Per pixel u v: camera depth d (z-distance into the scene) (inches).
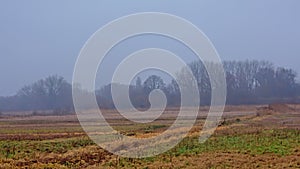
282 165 1041.5
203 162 1093.1
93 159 1175.0
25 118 3457.2
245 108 3553.2
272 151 1258.6
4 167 1035.3
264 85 4121.6
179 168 1019.9
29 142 1590.8
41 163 1103.0
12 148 1389.0
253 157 1160.2
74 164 1101.7
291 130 1834.4
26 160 1143.6
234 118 2610.7
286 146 1354.6
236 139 1552.7
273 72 4205.2
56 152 1311.5
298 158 1131.3
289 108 3531.0
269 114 3058.6
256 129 1898.4
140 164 1093.8
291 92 4178.2
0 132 2094.0
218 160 1115.9
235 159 1130.0
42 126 2551.7
